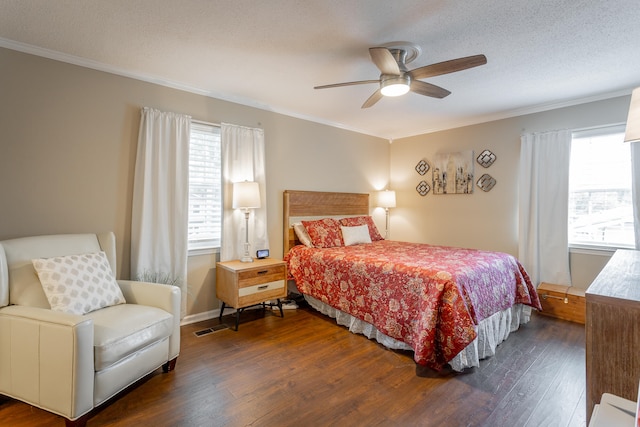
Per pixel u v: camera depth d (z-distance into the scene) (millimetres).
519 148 3895
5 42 2242
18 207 2314
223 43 2293
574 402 1896
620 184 3275
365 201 4914
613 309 1082
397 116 4145
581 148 3508
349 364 2355
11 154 2287
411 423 1717
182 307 3039
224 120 3383
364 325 2875
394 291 2549
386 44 2277
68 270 2010
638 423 715
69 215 2521
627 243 3236
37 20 2010
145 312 2059
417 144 4961
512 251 3967
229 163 3352
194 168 3219
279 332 2951
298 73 2814
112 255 2459
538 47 2320
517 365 2338
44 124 2408
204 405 1856
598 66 2633
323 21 2008
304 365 2336
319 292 3287
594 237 3432
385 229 5266
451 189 4516
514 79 2910
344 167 4641
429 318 2182
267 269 3164
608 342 1092
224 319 3287
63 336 1588
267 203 3775
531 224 3719
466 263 2621
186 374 2195
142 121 2812
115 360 1759
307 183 4176
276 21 2012
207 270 3291
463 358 2242
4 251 1914
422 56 2457
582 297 3154
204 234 3305
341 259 3064
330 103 3643
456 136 4504
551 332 2934
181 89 3086
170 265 2971
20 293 1891
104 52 2438
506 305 2723
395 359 2436
